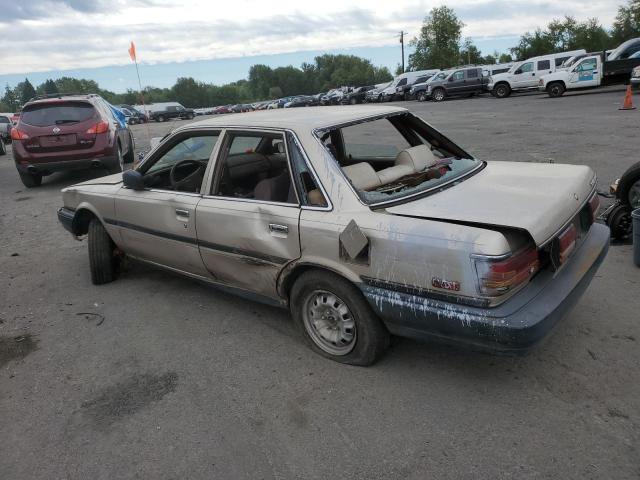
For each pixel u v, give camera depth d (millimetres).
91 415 3121
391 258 2848
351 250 2959
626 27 68938
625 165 8203
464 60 75750
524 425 2738
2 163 16203
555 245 2867
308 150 3320
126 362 3678
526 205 2910
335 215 3111
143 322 4258
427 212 2910
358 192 3148
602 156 9023
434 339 2889
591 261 3158
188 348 3795
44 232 7242
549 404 2883
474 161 3959
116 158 10148
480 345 2703
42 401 3305
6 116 27328
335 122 3549
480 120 16984
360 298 3127
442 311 2719
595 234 3500
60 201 9164
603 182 7320
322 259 3154
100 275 5078
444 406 2936
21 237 7078
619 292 4113
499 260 2557
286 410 3020
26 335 4207
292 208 3314
